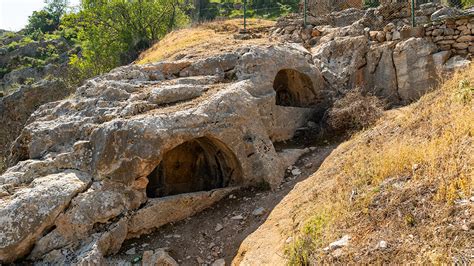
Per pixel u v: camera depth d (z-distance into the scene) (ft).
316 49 46.83
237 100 30.19
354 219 16.55
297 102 43.47
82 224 22.72
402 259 12.97
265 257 18.98
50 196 22.57
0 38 211.41
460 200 14.25
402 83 39.78
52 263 21.48
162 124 26.07
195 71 38.06
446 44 38.88
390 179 17.97
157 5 98.84
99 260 21.07
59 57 162.61
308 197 22.99
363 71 43.14
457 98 22.56
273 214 24.13
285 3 124.36
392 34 42.22
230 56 38.65
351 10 54.75
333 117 35.88
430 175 16.38
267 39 50.03
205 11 139.95
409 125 23.99
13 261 21.63
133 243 24.22
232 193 28.73
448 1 53.83
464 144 17.39
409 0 51.31
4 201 22.52
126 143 25.09
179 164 31.89
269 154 30.07
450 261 11.93
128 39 96.17
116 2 96.43
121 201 24.39
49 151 28.30
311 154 33.40
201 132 27.32
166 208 25.82
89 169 25.58
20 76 147.13
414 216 14.70
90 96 32.60
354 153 25.31
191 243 23.89
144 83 34.24
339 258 14.53
